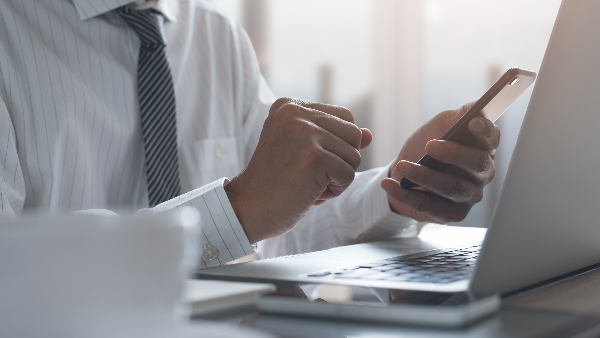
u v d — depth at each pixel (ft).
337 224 3.09
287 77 7.95
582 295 1.05
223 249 2.07
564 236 1.25
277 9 7.89
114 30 3.34
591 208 1.33
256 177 2.11
